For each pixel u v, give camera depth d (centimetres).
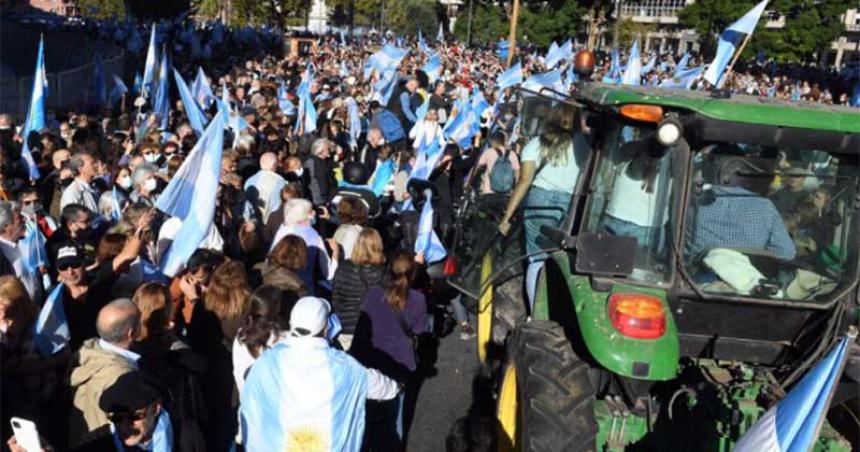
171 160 770
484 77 2736
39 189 782
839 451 369
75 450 361
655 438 427
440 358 715
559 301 470
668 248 408
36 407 387
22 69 1928
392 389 447
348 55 3472
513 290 552
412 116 1536
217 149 538
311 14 7562
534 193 519
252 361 449
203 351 502
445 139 1254
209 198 538
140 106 1236
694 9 4281
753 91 3022
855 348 409
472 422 380
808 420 312
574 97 495
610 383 446
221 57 3209
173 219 598
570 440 384
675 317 423
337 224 864
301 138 1180
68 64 2211
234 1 5525
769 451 319
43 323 404
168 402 400
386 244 920
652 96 422
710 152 401
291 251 567
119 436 353
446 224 880
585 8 4581
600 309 400
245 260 702
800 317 419
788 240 408
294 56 3275
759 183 404
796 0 4825
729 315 420
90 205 713
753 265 408
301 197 759
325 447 383
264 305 452
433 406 627
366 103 1780
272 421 383
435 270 716
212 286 503
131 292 519
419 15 6950
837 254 410
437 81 1906
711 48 4259
